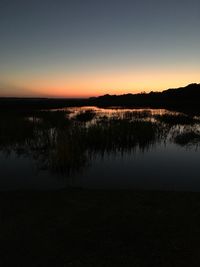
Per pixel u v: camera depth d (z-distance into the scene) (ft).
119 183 33.35
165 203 24.08
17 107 186.19
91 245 17.40
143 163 42.83
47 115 104.22
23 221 20.72
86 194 26.71
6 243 17.60
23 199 25.39
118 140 55.21
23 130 64.18
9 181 34.17
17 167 40.37
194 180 34.35
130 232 18.98
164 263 15.48
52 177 35.83
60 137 51.90
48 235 18.61
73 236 18.48
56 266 15.30
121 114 126.41
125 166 41.09
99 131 55.21
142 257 16.08
